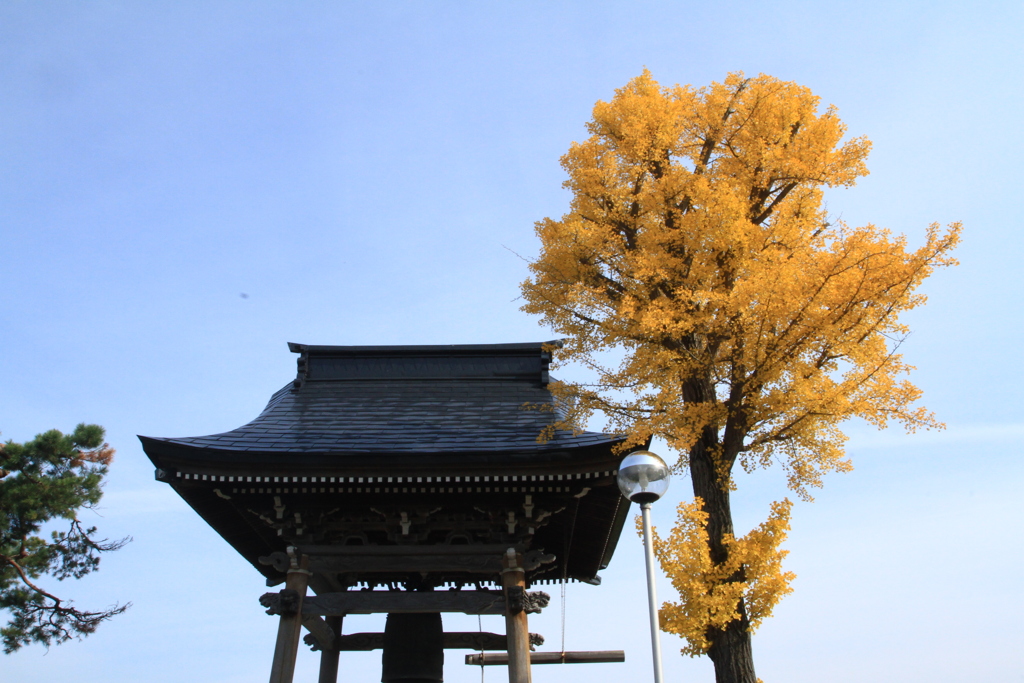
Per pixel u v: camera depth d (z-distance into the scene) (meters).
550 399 19.22
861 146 12.34
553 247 13.51
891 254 11.16
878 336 11.42
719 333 12.13
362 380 20.61
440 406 18.95
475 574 19.48
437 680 16.78
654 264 12.22
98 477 21.61
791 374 11.44
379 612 15.45
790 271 11.21
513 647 14.75
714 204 11.79
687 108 13.62
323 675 17.89
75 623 21.39
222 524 17.78
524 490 15.48
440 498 15.77
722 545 11.60
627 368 12.51
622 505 18.03
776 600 10.61
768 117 12.83
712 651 11.09
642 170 13.52
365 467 14.94
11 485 20.86
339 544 15.87
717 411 11.86
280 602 14.95
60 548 21.69
